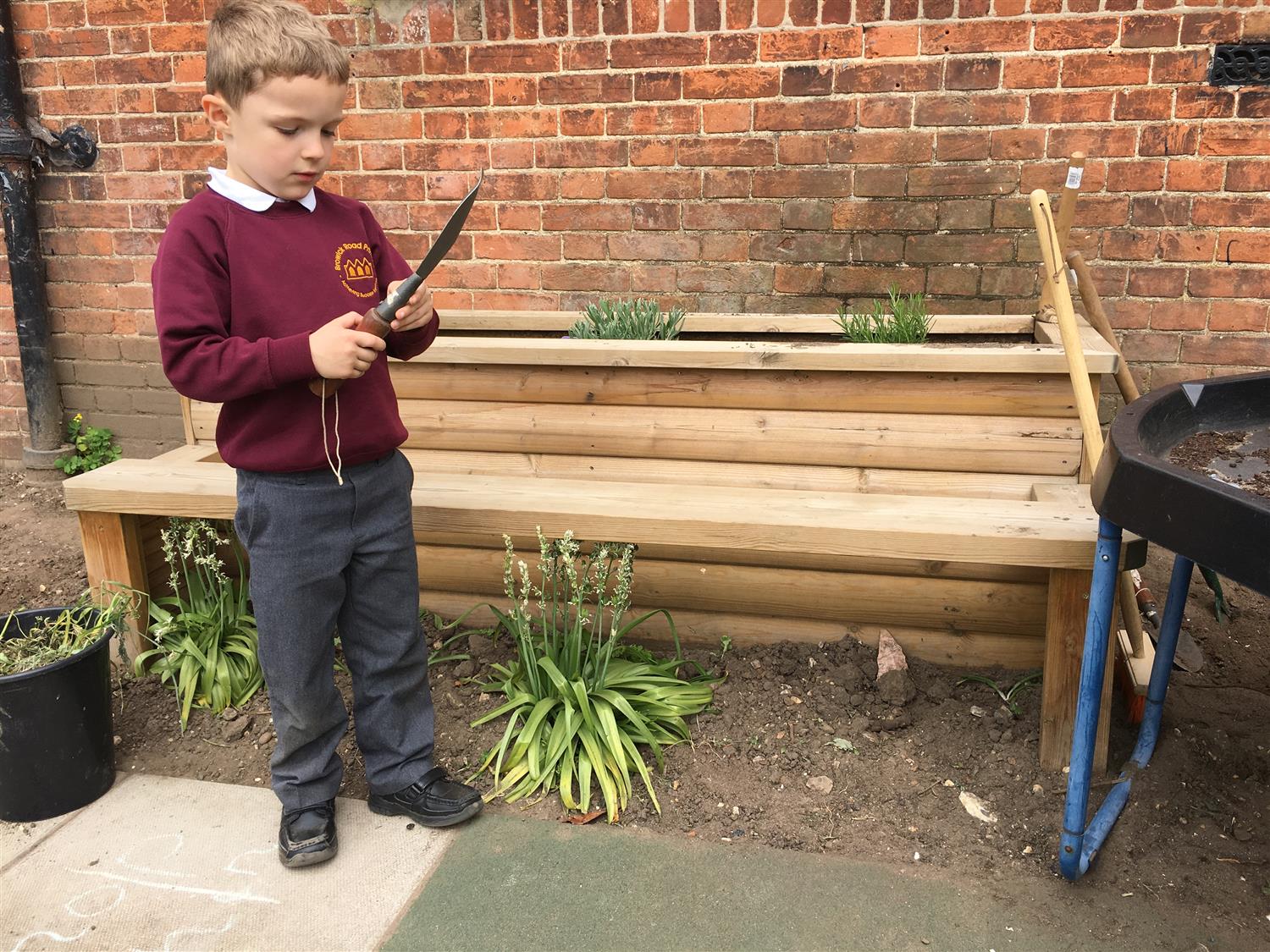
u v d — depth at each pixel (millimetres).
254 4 1791
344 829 2250
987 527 2324
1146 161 3670
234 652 2854
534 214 4215
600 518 2531
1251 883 2047
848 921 1940
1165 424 2004
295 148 1821
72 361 4879
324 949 1889
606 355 3133
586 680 2570
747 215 4035
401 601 2193
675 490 2711
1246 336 3736
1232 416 2131
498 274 4316
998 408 2955
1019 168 3773
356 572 2129
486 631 2938
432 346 3236
